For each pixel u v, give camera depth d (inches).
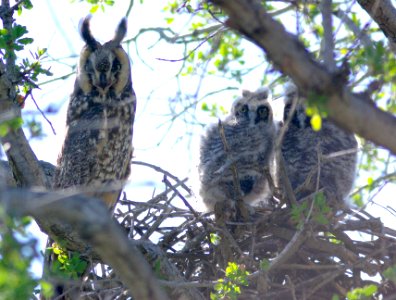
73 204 217.9
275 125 572.4
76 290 412.8
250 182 543.8
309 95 230.2
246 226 460.8
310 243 449.1
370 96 260.8
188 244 460.4
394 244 451.5
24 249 249.1
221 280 379.6
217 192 536.1
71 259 379.6
